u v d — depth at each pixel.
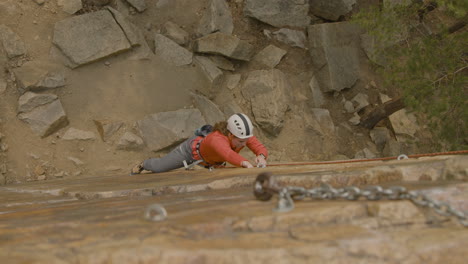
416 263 1.31
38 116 8.52
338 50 11.61
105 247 1.33
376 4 12.15
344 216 1.53
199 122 9.79
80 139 8.82
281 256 1.27
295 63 11.64
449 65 7.61
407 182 2.04
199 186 3.00
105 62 9.49
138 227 1.53
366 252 1.32
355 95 11.85
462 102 7.46
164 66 10.09
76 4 9.48
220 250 1.28
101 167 8.80
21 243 1.45
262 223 1.49
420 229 1.50
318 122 11.20
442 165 2.09
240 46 10.77
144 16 10.52
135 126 9.36
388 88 12.07
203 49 10.61
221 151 5.06
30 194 4.16
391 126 11.74
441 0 6.87
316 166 3.33
